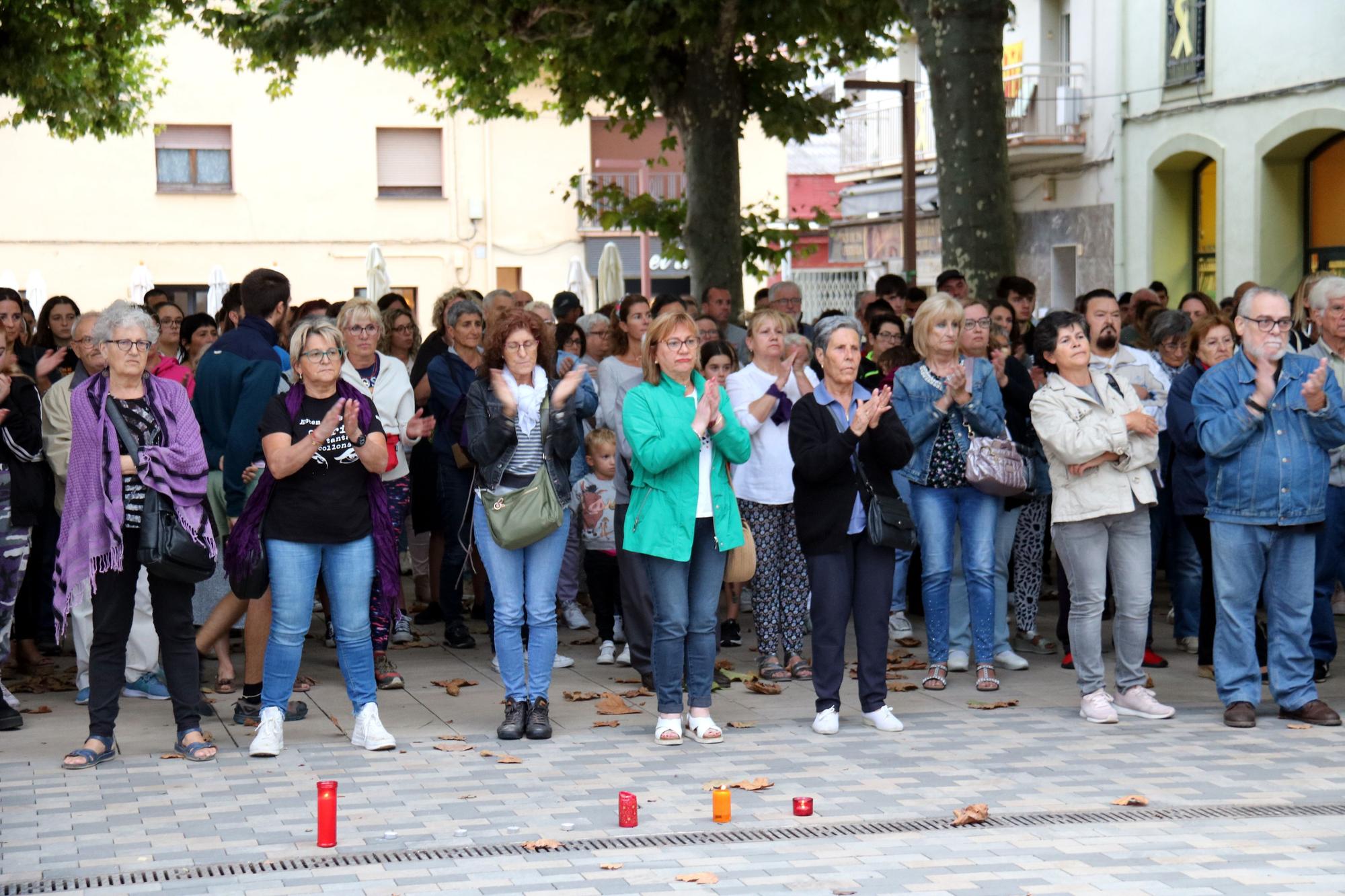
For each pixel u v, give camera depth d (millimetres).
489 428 9703
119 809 8195
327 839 7445
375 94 43219
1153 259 29203
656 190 45375
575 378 9828
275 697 9492
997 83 18531
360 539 9500
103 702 9266
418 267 43938
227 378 10969
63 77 26516
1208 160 28391
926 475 11148
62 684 11633
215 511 11320
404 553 18641
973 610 11297
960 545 11938
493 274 44469
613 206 28391
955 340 11148
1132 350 12586
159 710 10750
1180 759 9078
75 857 7332
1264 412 9812
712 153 24906
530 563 9891
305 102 42812
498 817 7984
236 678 11742
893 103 39562
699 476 9617
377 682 11297
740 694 11266
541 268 44844
